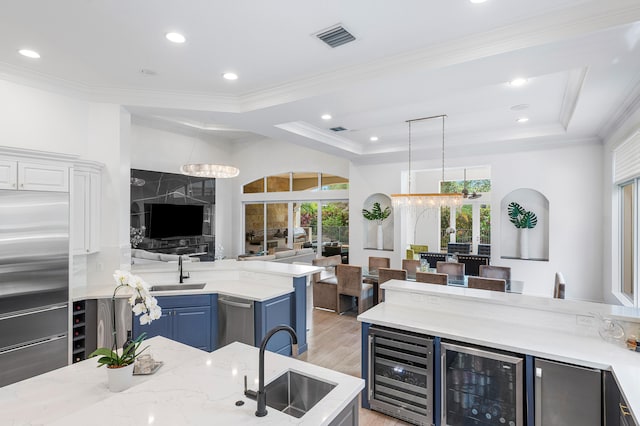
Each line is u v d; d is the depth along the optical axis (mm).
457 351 2398
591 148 5438
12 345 2928
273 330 1407
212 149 9422
